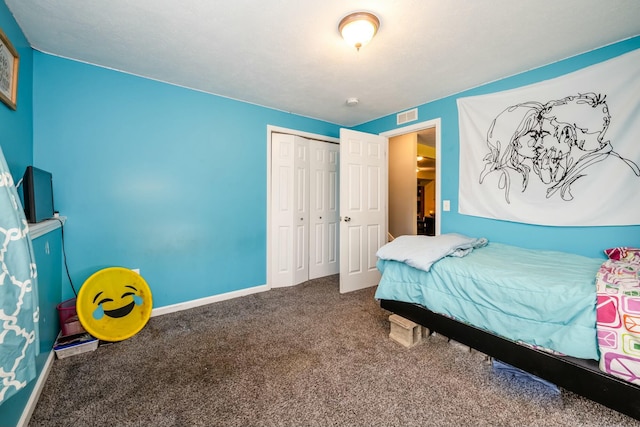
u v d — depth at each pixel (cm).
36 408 128
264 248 312
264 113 308
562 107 194
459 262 167
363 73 223
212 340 195
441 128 278
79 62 205
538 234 210
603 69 176
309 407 130
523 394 138
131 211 230
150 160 238
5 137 145
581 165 186
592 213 182
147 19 156
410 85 247
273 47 185
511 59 199
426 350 181
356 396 137
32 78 187
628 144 167
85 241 210
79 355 174
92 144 212
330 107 310
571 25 159
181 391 141
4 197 84
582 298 116
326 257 378
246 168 296
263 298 286
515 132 219
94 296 194
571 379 118
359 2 141
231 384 147
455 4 142
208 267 272
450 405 131
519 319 133
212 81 241
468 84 244
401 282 191
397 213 434
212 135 271
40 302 149
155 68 217
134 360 169
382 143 339
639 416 101
